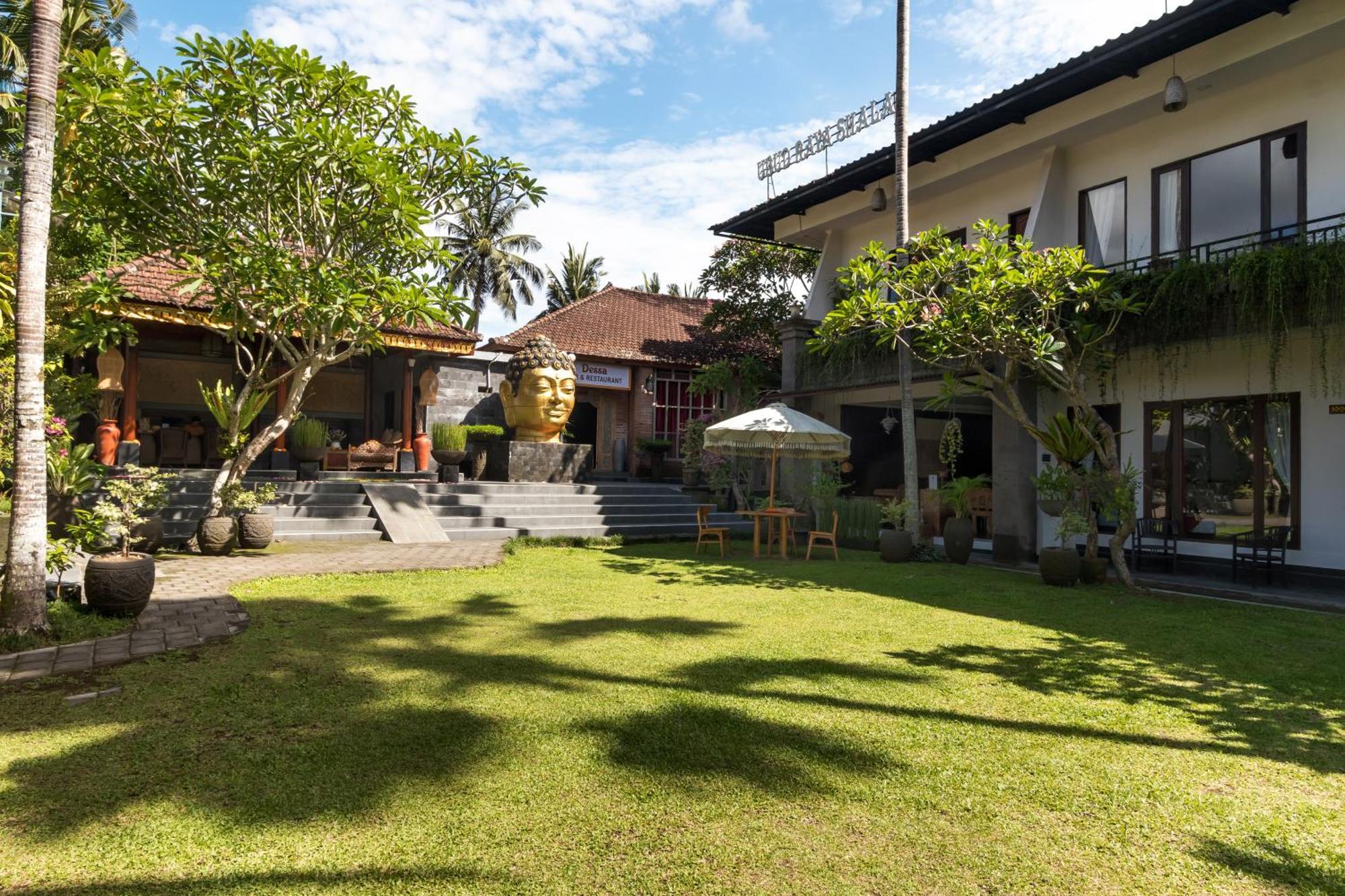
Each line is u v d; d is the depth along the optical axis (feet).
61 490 30.73
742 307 72.95
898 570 36.76
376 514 43.24
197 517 37.91
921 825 10.33
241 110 30.22
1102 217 42.34
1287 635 22.98
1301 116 34.14
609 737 13.24
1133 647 21.20
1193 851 9.77
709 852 9.46
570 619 23.35
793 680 17.10
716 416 62.13
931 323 34.47
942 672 18.12
